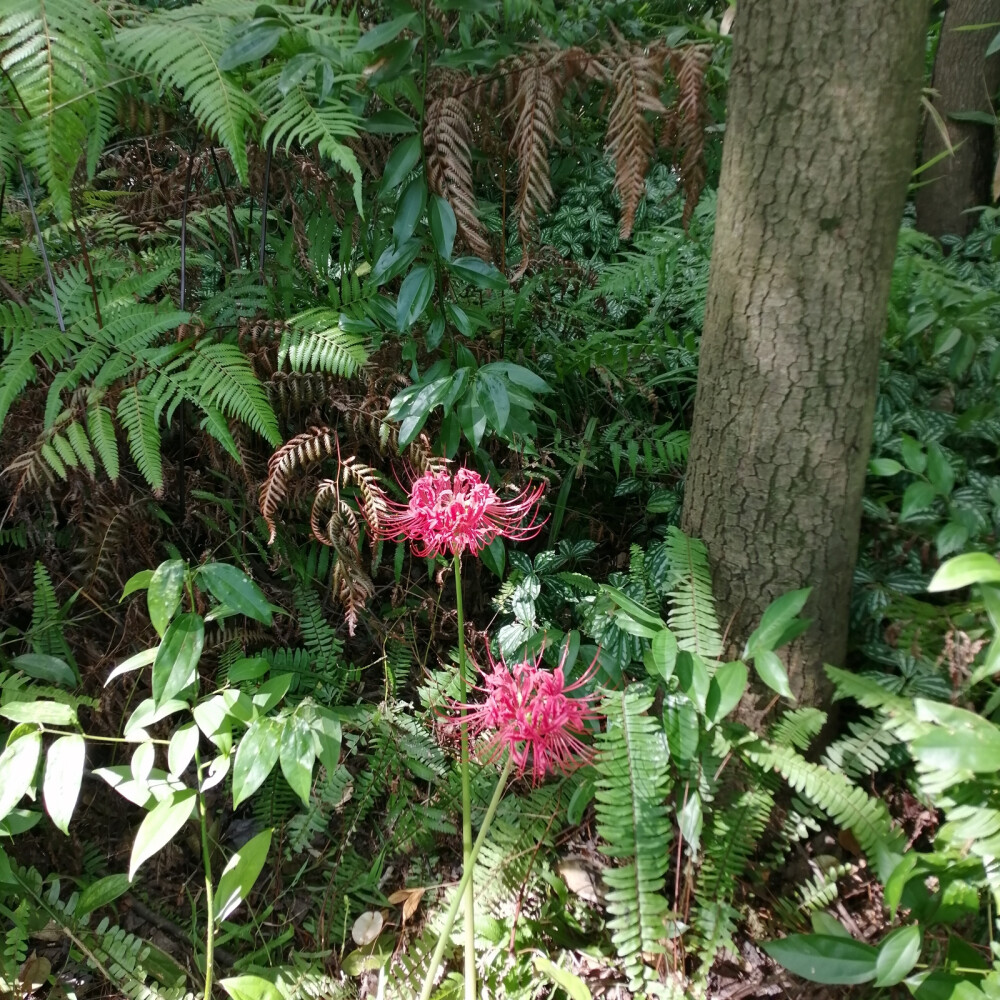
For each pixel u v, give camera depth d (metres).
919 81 1.53
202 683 2.26
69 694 2.00
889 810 1.99
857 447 1.76
